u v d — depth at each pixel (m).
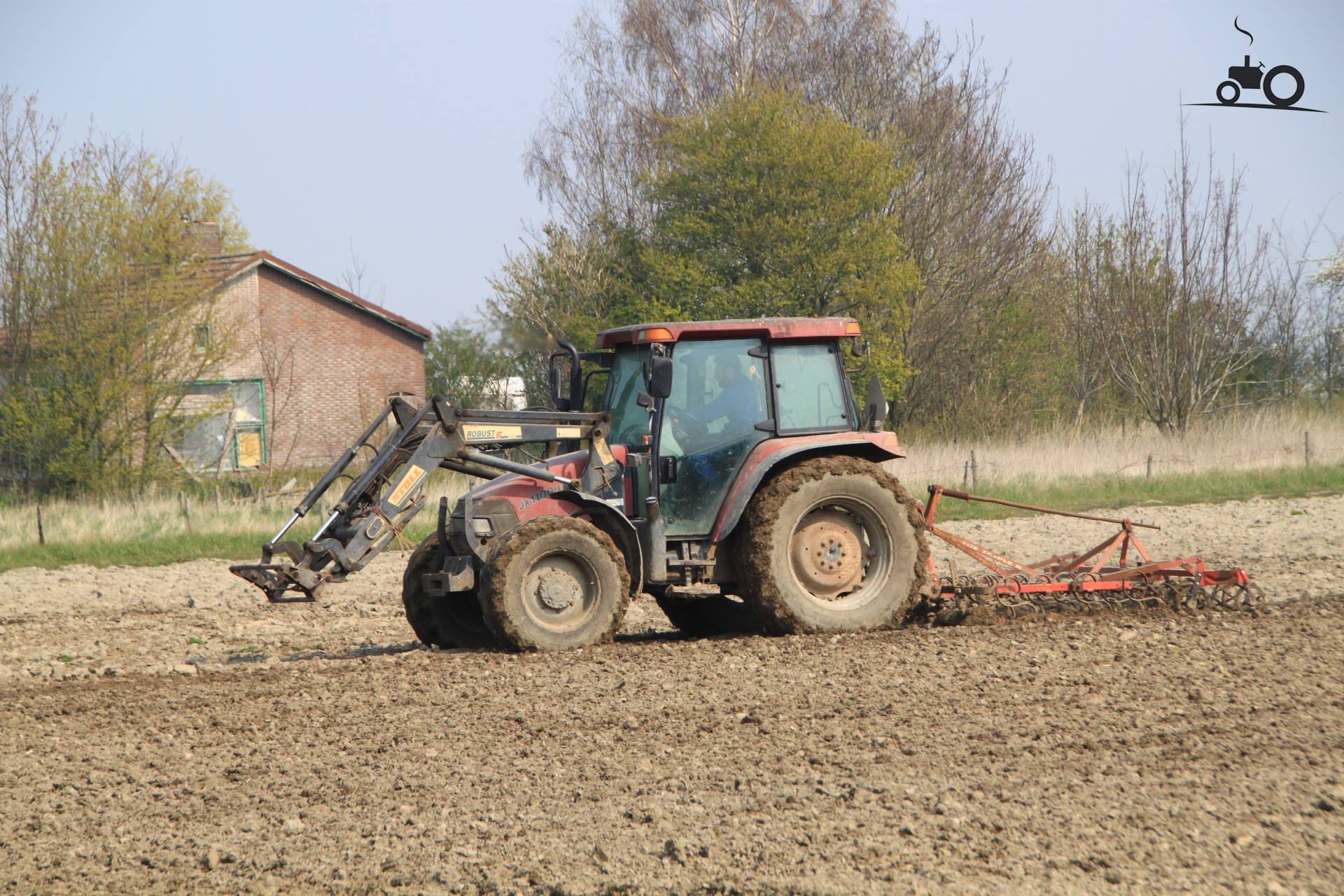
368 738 24.86
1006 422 127.25
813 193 114.00
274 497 77.69
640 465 33.78
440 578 33.16
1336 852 17.20
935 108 129.50
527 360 115.12
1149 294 114.88
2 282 87.81
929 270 128.38
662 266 117.88
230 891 17.62
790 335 34.72
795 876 16.97
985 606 35.75
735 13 138.62
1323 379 132.00
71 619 43.94
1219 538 57.19
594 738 24.25
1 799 21.80
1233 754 21.83
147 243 88.75
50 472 88.50
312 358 124.75
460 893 17.16
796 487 33.69
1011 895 16.05
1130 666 28.89
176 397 91.19
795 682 28.14
